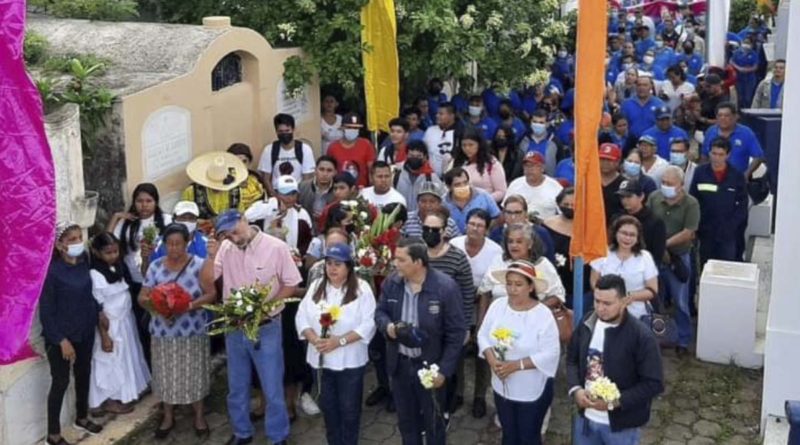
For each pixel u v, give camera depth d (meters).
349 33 12.03
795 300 7.66
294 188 9.11
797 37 7.26
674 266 9.33
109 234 8.16
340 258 7.24
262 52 11.28
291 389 8.33
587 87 6.87
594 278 8.34
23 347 5.88
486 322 7.09
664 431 8.10
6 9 5.58
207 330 7.99
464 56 12.85
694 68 19.08
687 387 8.79
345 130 11.50
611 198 9.49
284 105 11.82
